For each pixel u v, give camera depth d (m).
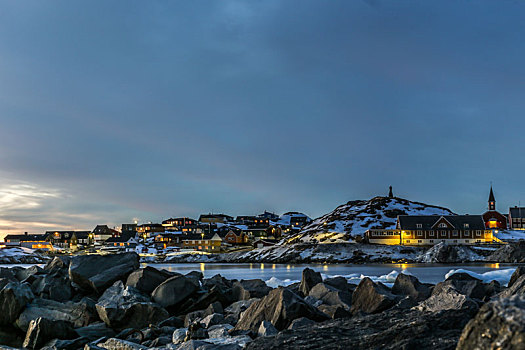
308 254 158.88
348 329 10.77
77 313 20.42
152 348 13.99
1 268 31.48
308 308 14.86
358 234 174.50
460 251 139.50
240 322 16.09
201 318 19.56
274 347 9.32
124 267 25.31
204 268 124.75
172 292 22.42
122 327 19.50
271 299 15.75
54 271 26.91
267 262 165.62
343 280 25.19
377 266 119.62
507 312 4.50
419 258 144.88
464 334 4.88
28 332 17.08
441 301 13.17
